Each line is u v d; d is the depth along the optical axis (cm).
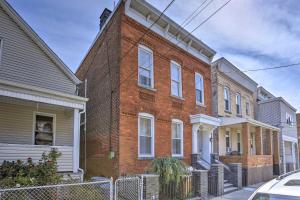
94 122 1508
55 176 948
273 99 2691
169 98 1491
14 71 1186
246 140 1753
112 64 1344
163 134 1423
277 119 2645
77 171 1212
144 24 1402
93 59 1648
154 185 945
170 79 1519
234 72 2173
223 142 1964
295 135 3161
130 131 1262
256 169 1834
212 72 1986
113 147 1248
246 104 2438
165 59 1505
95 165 1427
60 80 1340
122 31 1291
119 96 1243
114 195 864
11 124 1234
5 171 920
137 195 908
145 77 1386
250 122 1800
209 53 1828
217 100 1939
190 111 1625
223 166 1450
